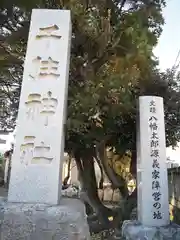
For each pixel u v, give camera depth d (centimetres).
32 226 312
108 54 617
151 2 658
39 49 404
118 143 726
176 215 849
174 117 725
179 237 489
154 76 704
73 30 572
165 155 575
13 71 668
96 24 554
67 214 320
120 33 605
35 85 389
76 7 534
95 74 613
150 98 600
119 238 673
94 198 803
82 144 691
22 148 362
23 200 342
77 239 313
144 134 584
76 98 564
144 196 552
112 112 604
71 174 1662
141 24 621
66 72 400
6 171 1388
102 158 752
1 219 312
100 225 755
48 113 378
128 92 602
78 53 618
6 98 780
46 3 557
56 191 347
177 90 739
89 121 606
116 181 783
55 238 310
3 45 597
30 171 353
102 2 574
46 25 416
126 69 608
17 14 580
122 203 762
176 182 883
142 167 569
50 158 359
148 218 538
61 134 370
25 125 371
